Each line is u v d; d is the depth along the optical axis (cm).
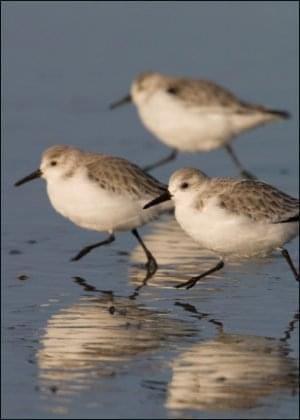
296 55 2609
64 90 2430
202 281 1569
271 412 1148
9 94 2402
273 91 2423
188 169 1502
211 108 2127
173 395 1187
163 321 1415
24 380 1222
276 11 2836
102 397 1180
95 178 1619
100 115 2320
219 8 2859
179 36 2711
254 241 1498
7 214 1852
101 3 2875
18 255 1669
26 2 2856
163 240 1762
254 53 2627
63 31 2720
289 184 2003
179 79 2188
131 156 2152
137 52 2622
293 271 1530
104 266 1638
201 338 1355
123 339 1346
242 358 1287
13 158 2073
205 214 1484
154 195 1634
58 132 2209
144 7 2859
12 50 2617
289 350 1316
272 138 2269
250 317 1427
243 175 2062
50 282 1563
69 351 1308
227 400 1176
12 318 1422
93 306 1469
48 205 1897
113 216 1631
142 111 2181
